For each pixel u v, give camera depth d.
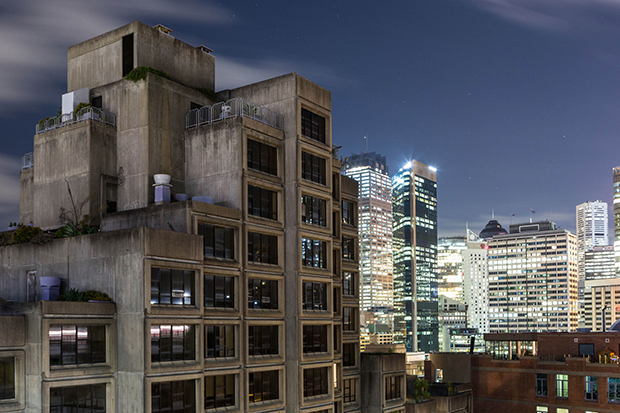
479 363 92.56
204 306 45.72
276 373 51.16
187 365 42.84
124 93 54.41
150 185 52.06
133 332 40.94
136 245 41.38
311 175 55.47
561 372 85.06
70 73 60.62
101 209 52.78
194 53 60.66
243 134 50.09
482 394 91.62
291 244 52.56
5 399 37.56
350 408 62.94
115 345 41.69
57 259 46.28
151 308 40.97
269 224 51.59
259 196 51.53
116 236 42.62
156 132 53.03
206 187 51.38
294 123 53.47
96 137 53.25
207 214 46.31
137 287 41.06
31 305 38.28
